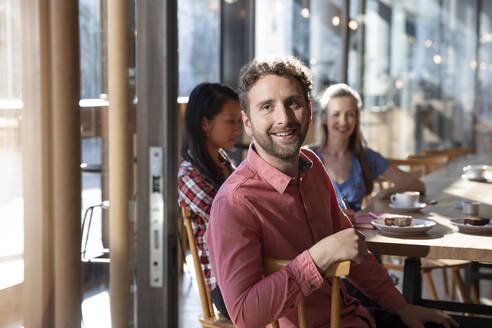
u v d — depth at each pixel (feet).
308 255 4.51
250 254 4.71
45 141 4.99
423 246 5.89
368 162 9.76
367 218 7.21
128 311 4.89
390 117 23.47
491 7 26.27
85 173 4.92
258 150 5.14
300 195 5.21
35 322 5.10
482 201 8.61
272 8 19.52
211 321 6.85
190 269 13.12
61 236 5.02
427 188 9.95
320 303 5.31
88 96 4.85
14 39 4.97
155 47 4.42
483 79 26.99
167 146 4.49
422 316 5.97
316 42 19.56
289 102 4.94
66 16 4.86
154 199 4.55
